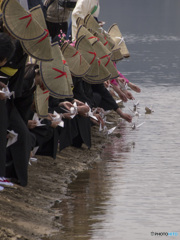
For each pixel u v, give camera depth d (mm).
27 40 16125
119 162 21422
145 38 79938
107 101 24656
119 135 25703
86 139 22406
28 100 17547
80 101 22266
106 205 16812
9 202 15961
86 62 21531
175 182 19047
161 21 114438
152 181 19125
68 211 16250
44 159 20641
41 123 19281
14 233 14094
